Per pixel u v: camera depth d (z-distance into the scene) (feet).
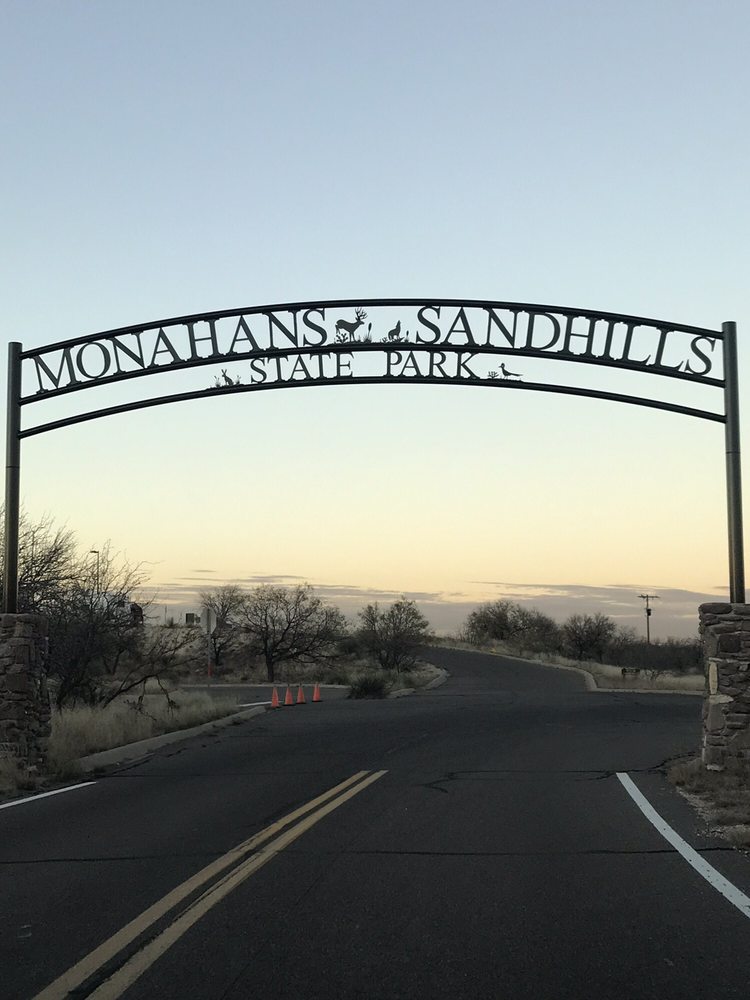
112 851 32.63
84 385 56.39
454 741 67.31
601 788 45.93
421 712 95.20
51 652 79.25
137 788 47.73
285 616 207.62
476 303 54.34
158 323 56.03
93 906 25.39
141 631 90.17
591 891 26.68
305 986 19.35
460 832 35.27
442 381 54.95
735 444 51.57
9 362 56.03
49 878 28.71
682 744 64.23
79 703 82.99
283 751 62.49
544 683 174.60
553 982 19.58
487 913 24.49
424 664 240.53
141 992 19.04
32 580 80.23
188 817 39.06
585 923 23.63
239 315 55.67
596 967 20.48
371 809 40.27
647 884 27.48
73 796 45.42
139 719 72.79
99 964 20.68
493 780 48.60
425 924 23.54
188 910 24.77
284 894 26.35
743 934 22.76
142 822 38.17
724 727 48.55
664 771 51.72
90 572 84.43
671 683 152.35
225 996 18.85
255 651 206.08
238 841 33.86
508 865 29.91
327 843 33.32
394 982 19.57
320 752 61.62
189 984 19.48
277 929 23.12
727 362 52.21
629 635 314.96
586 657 295.28
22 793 46.75
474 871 29.09
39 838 35.19
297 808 40.65
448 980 19.69
